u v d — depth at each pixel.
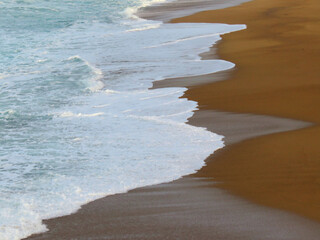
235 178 14.98
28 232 11.95
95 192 14.16
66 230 12.05
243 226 12.03
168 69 31.61
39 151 17.53
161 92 26.09
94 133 19.47
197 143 18.11
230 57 33.91
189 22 50.84
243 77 28.17
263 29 43.84
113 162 16.42
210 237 11.54
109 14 56.94
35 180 15.04
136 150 17.50
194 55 35.38
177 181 14.88
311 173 15.10
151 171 15.63
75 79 28.97
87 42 41.38
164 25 49.69
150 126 20.23
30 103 24.19
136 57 35.62
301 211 12.76
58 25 49.16
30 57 35.28
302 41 37.59
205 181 14.83
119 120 21.17
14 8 56.66
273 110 21.88
